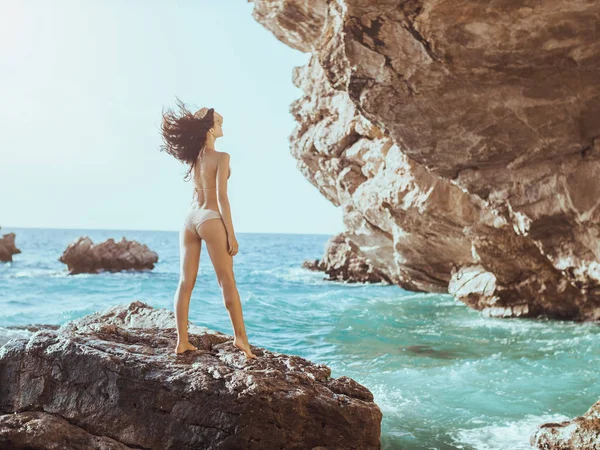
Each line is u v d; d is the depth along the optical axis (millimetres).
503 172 11586
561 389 8125
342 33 9750
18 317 14891
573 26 8984
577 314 13984
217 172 5520
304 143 21094
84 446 5016
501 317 14867
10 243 44781
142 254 34156
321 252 74438
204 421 4875
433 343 11789
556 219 11500
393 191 15938
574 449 5414
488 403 7570
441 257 18250
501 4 8656
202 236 5531
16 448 4934
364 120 17938
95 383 5191
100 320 7805
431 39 9469
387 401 7703
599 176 10797
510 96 10367
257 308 16516
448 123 11008
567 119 10516
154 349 5633
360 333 13023
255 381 4922
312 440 5016
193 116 5711
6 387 5473
